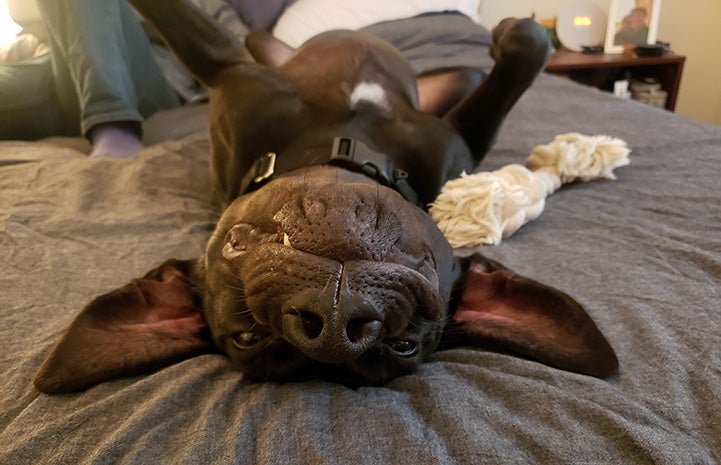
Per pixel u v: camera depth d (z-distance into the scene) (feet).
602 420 1.03
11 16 3.37
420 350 1.22
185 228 1.90
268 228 1.12
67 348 1.17
